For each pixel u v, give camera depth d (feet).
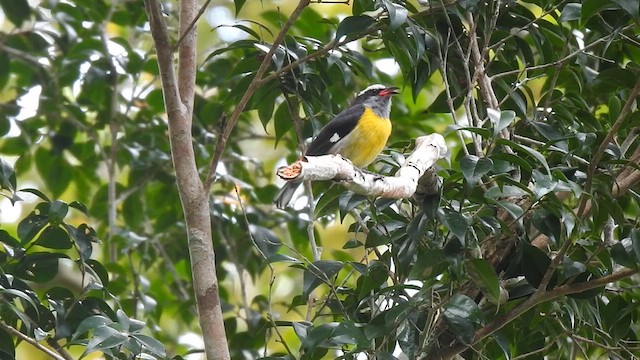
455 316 28.12
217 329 28.66
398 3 33.96
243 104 29.53
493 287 27.99
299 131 37.91
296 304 34.06
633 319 32.76
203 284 28.84
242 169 49.60
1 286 29.60
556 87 38.99
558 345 35.65
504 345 30.76
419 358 30.22
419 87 35.22
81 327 26.78
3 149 49.55
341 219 30.53
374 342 31.45
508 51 37.76
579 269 29.14
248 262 45.27
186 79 30.73
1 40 48.32
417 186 28.37
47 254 31.48
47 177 50.60
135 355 28.07
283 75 37.11
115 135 48.57
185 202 29.32
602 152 28.32
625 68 34.99
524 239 29.96
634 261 28.84
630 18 33.94
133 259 53.16
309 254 48.57
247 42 36.06
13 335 31.01
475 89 38.70
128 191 48.98
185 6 31.42
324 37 44.80
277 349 55.72
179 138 29.50
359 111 40.04
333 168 24.50
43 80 49.26
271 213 47.62
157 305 46.75
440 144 29.32
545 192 26.32
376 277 30.96
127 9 49.83
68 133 49.78
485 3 34.81
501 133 33.04
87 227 32.22
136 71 48.65
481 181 30.30
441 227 33.63
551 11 34.35
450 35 35.81
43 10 54.60
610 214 30.37
